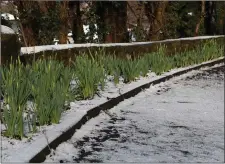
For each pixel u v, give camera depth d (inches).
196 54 409.4
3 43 198.8
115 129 174.9
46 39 439.5
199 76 355.3
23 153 123.3
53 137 140.2
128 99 239.1
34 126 143.2
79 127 168.4
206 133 176.1
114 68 282.8
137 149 149.1
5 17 446.9
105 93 229.1
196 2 714.2
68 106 185.0
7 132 138.6
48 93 167.6
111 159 136.4
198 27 676.7
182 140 163.9
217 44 496.7
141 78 294.5
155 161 136.7
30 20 434.0
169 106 229.0
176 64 376.8
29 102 183.2
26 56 258.7
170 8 564.7
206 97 261.6
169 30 557.3
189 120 199.0
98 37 484.1
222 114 215.0
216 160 140.6
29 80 174.4
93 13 481.4
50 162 128.6
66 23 452.1
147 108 220.8
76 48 305.6
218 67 426.6
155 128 180.5
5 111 139.0
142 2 522.9
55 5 447.5
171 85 302.2
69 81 197.8
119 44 349.1
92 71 215.3
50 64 205.3
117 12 491.2
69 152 140.5
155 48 388.5
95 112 191.2
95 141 155.9
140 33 521.3
